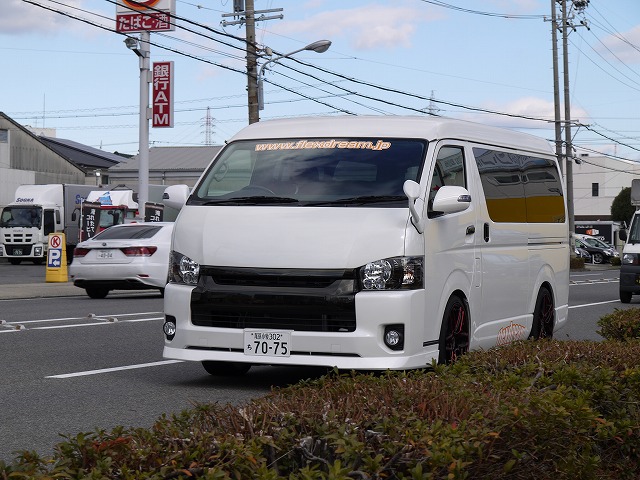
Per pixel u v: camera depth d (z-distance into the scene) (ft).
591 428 14.70
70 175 238.07
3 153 219.20
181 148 263.70
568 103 190.60
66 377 30.07
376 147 29.09
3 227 163.12
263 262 26.68
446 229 28.55
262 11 116.67
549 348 20.57
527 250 35.42
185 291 27.40
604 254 226.99
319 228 26.78
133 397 26.53
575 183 396.37
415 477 10.75
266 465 11.37
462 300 29.78
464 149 31.19
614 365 19.33
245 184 28.84
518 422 12.85
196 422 12.56
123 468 10.18
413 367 26.30
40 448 20.06
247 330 26.66
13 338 40.96
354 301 25.94
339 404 13.20
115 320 49.83
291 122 31.01
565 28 189.06
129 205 159.02
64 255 94.43
